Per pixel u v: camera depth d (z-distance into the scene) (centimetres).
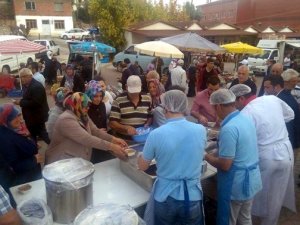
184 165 202
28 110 522
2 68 1535
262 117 281
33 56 1711
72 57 1327
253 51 1449
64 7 4016
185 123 207
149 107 364
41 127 539
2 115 269
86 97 270
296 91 440
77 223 160
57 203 185
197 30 2203
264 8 3462
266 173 286
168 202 204
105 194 232
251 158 246
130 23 2291
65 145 266
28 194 229
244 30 2466
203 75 855
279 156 283
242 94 301
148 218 218
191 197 204
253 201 300
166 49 785
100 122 366
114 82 1479
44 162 304
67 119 257
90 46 1304
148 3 2545
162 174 207
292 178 321
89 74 1127
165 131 202
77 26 4472
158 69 1217
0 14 3922
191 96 1167
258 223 333
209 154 260
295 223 342
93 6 2267
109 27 2259
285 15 3203
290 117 315
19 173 279
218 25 2364
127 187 244
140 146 288
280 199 297
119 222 158
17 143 273
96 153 347
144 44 817
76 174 189
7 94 1162
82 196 188
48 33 4019
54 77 1309
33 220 177
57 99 333
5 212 146
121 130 340
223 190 251
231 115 244
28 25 3919
